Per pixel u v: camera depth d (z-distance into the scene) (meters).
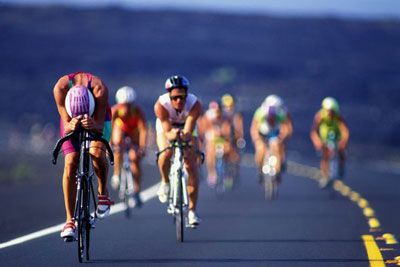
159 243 27.36
